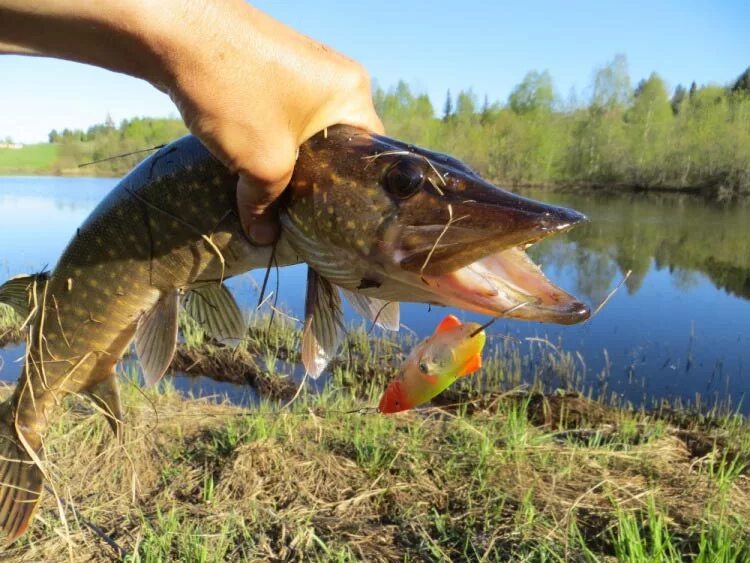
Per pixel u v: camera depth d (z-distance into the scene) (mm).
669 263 2363
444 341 282
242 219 275
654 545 451
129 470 614
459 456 661
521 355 1240
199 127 211
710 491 604
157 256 309
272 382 1041
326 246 263
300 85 226
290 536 521
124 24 181
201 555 468
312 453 662
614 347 1316
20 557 480
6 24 172
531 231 210
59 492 571
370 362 1127
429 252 230
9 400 377
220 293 320
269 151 220
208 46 195
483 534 526
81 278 330
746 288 1936
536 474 621
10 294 357
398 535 533
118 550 494
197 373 1106
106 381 361
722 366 1197
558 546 495
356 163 249
